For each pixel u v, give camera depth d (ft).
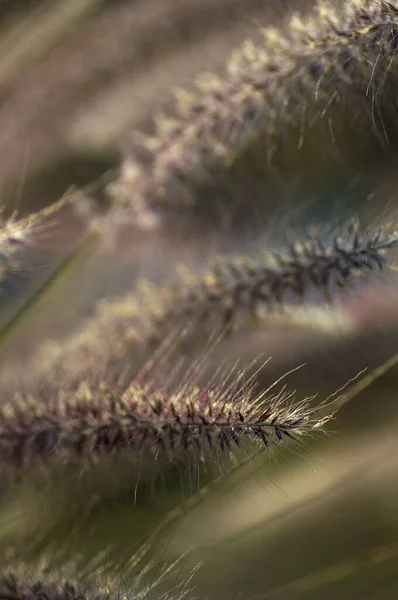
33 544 1.53
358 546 1.59
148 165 1.58
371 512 1.60
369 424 1.61
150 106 1.72
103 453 1.36
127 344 1.57
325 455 1.59
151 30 1.70
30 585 1.39
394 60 1.40
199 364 1.44
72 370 1.55
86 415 1.36
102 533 1.57
